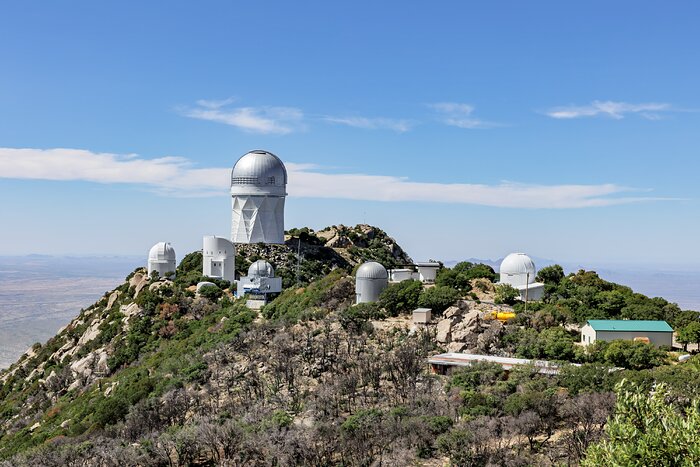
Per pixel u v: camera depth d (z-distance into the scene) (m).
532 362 96.69
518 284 152.50
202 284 179.88
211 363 115.88
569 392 85.62
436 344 113.06
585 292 136.75
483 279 158.62
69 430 109.69
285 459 79.12
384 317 127.12
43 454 90.19
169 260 198.88
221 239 192.12
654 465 42.97
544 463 72.69
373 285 138.38
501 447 77.25
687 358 100.00
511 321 119.19
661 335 108.62
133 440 94.00
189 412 99.50
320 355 108.19
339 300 143.75
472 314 117.75
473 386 92.81
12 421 138.62
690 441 42.66
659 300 133.50
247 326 133.00
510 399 84.75
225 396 102.69
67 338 186.25
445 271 161.38
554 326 117.38
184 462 84.44
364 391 96.00
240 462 81.94
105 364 148.12
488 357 104.56
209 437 84.69
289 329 124.25
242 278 170.62
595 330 108.62
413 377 97.44
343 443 80.62
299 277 199.12
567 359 103.75
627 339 107.25
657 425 45.94
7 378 182.12
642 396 48.03
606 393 80.25
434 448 78.56
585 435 73.50
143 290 188.25
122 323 166.12
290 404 95.38
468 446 75.44
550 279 159.12
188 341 141.00
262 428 85.88
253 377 105.56
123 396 112.94
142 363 140.75
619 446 44.44
